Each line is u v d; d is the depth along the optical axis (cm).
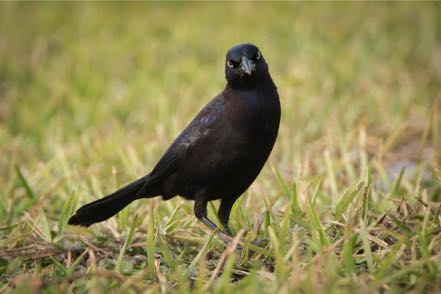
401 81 1605
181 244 893
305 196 859
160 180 909
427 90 1553
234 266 782
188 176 881
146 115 1517
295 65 1747
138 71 1817
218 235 857
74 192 998
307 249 774
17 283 728
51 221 1038
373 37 1933
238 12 2306
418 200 830
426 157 1173
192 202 1014
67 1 2681
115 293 704
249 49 839
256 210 977
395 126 1348
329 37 1961
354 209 842
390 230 752
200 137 858
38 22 2425
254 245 788
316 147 1261
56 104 1650
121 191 910
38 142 1444
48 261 887
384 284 663
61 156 1230
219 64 1819
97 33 2241
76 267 835
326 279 670
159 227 901
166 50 1988
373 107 1467
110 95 1695
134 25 2269
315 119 1411
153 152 1294
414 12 2130
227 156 849
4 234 973
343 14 2212
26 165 1348
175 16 2342
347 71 1678
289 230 825
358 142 1279
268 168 1172
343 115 1423
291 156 1233
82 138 1395
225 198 902
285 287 645
